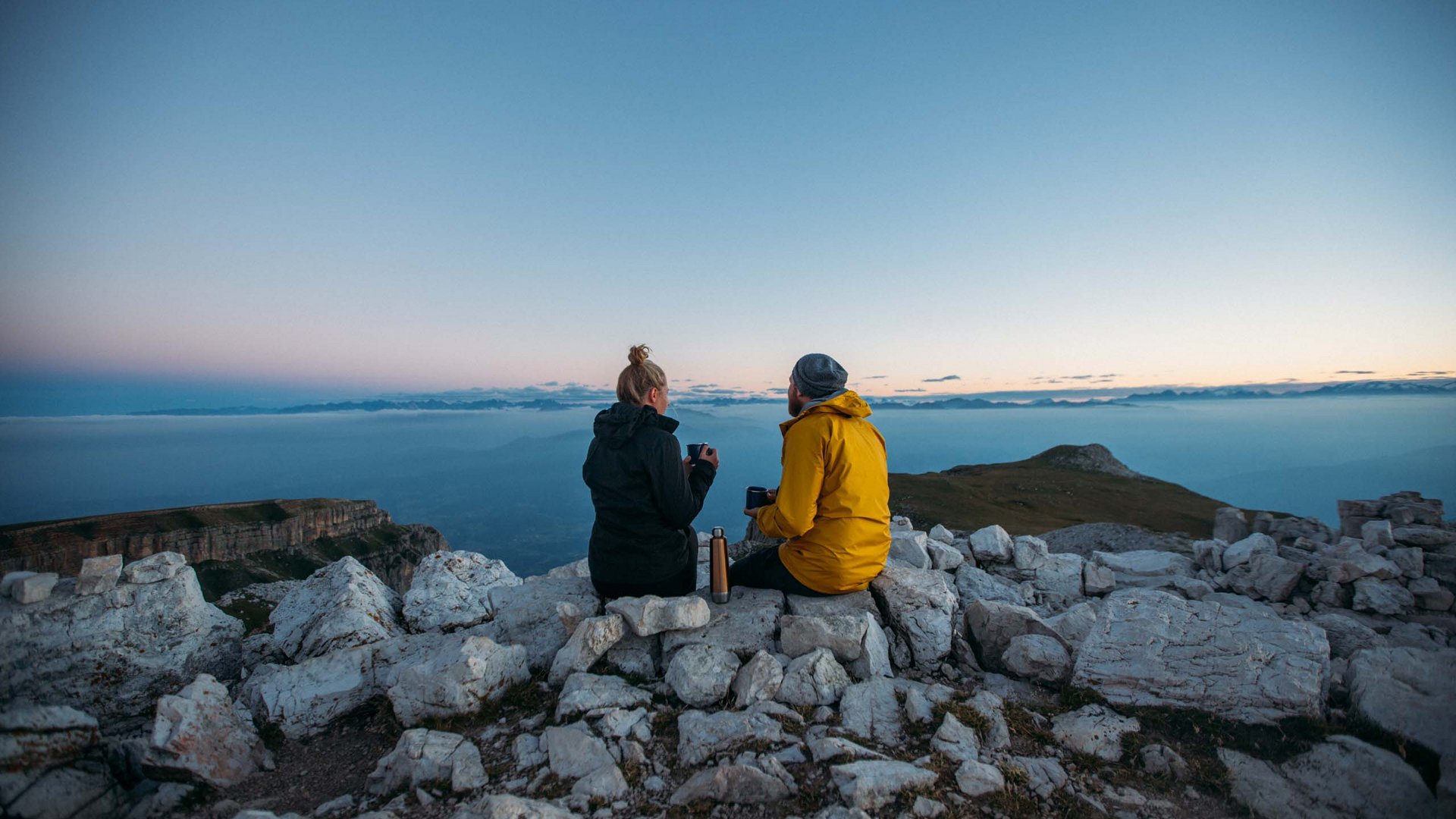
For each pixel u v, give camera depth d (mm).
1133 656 4934
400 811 3719
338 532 155625
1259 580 7824
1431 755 3873
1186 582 7941
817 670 4770
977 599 7020
